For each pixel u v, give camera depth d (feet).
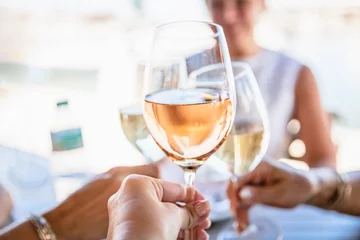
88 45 13.97
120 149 3.90
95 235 2.58
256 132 2.62
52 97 6.25
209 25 1.99
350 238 2.72
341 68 11.96
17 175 3.60
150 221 1.60
